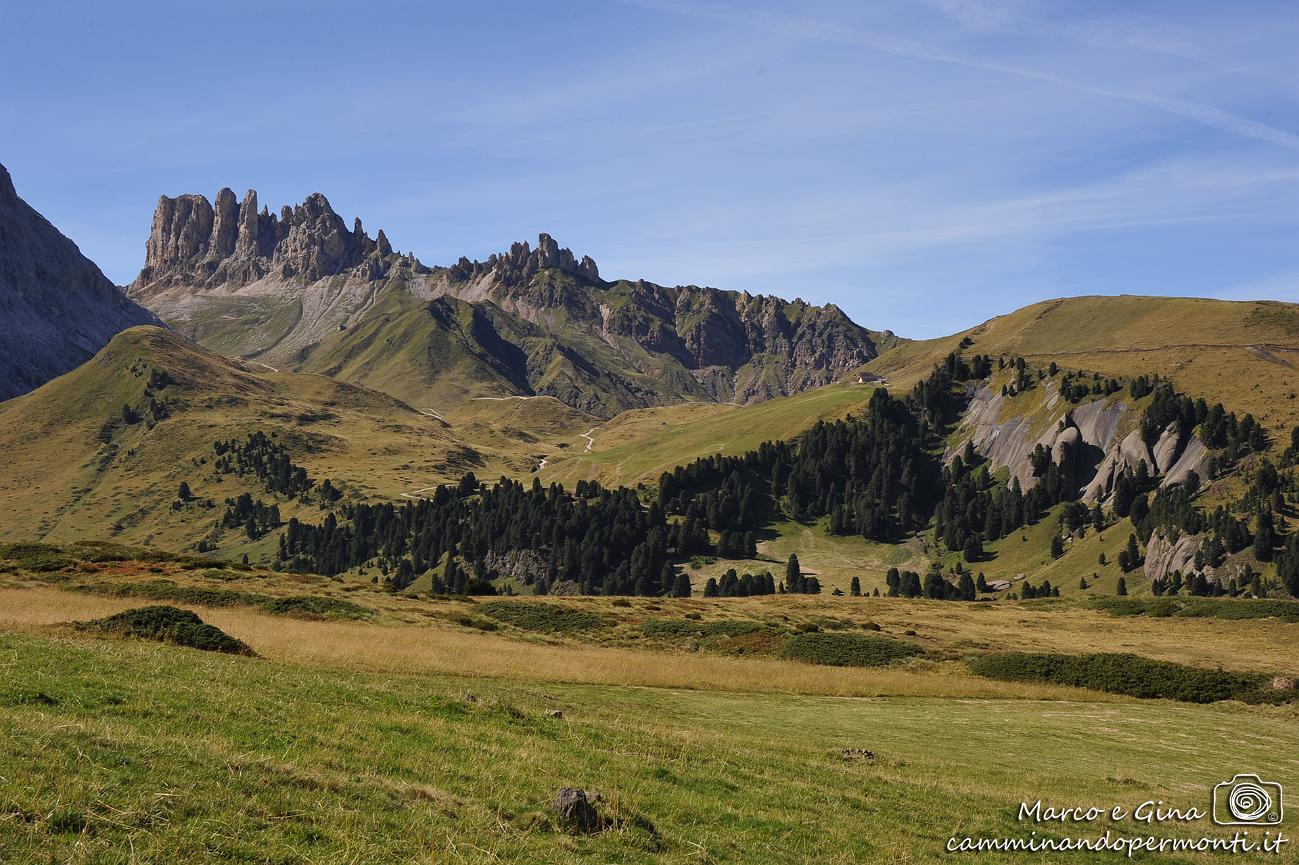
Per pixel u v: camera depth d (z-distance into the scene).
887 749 38.31
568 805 18.94
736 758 28.72
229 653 42.75
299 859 14.12
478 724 27.17
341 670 40.59
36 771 15.27
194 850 13.58
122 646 34.97
